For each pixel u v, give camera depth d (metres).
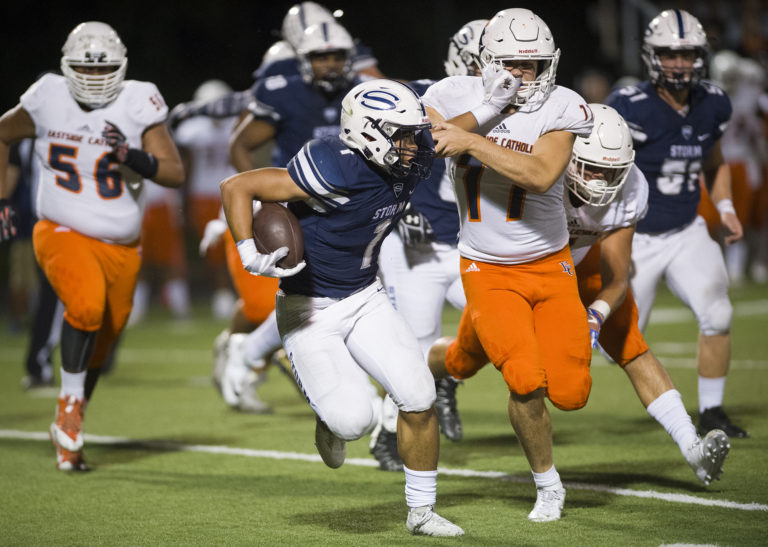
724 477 16.41
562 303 14.62
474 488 16.38
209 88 40.62
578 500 15.38
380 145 13.09
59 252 18.06
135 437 21.19
